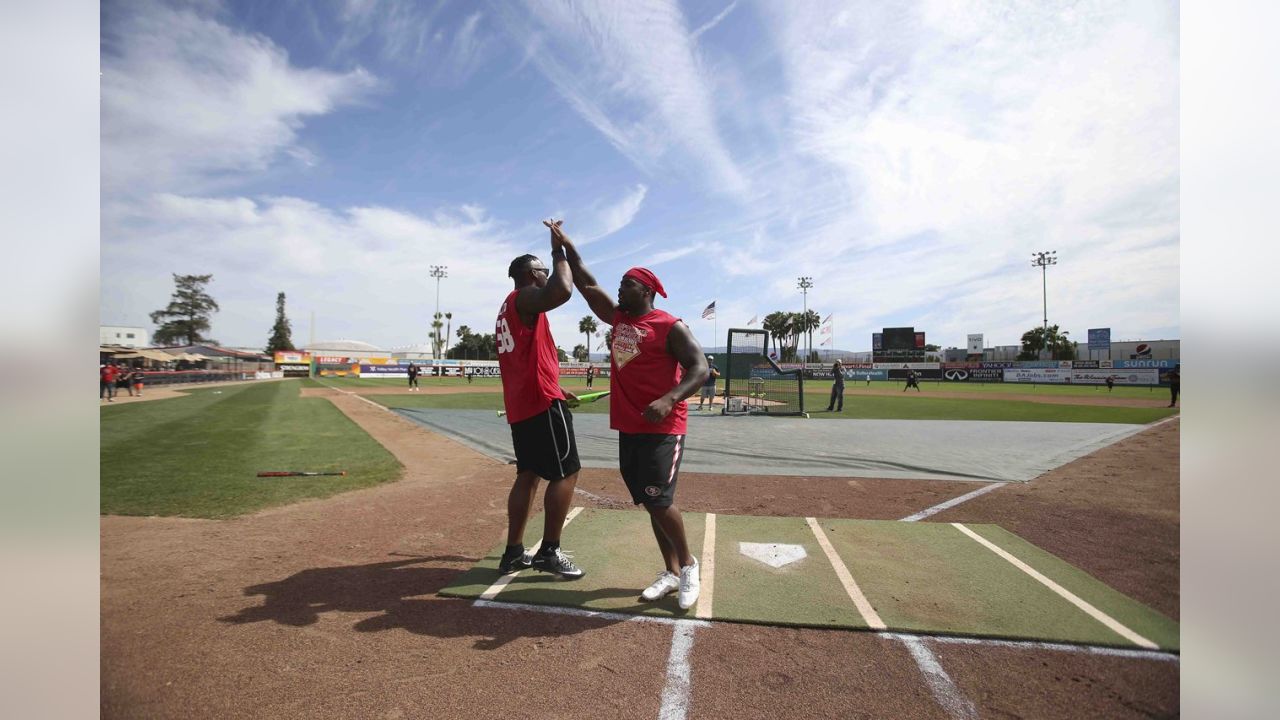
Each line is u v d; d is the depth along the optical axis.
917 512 4.84
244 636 2.64
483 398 21.75
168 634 2.65
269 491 5.62
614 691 2.24
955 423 12.53
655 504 2.96
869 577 3.35
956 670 2.39
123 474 6.44
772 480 6.18
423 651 2.53
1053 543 3.99
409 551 3.87
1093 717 2.08
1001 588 3.19
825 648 2.57
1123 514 4.75
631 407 3.02
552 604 3.00
